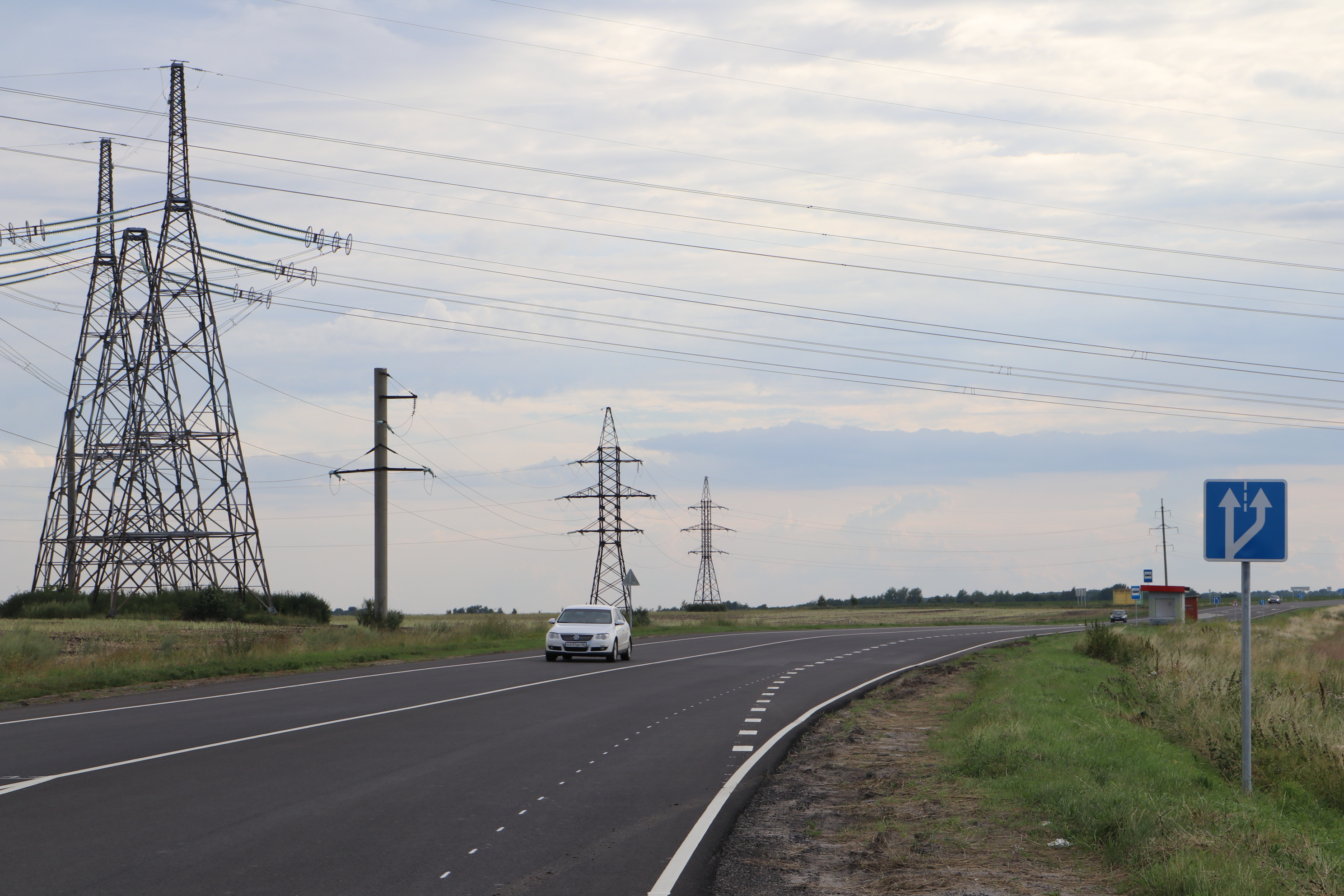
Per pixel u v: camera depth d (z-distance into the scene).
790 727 17.66
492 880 7.71
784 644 48.25
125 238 61.09
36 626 43.75
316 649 34.16
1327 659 40.03
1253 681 25.17
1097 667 28.91
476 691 23.25
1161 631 53.28
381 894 7.29
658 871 8.02
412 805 10.45
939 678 28.34
